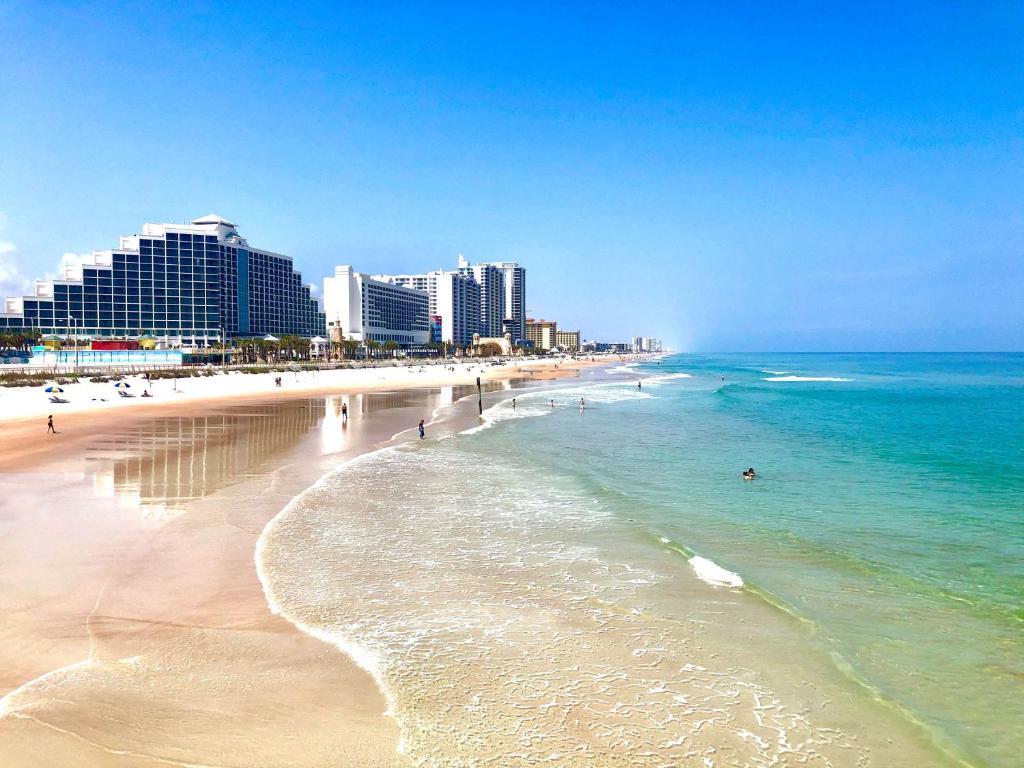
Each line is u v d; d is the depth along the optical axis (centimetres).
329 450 2917
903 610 1123
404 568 1330
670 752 718
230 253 13988
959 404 5519
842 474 2389
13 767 638
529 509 1856
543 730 754
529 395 7112
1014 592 1204
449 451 2956
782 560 1396
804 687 865
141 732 714
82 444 2941
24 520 1599
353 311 18812
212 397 6247
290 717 760
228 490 2011
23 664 866
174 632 987
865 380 10325
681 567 1347
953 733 764
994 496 2008
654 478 2331
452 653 948
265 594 1161
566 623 1064
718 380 10956
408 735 732
